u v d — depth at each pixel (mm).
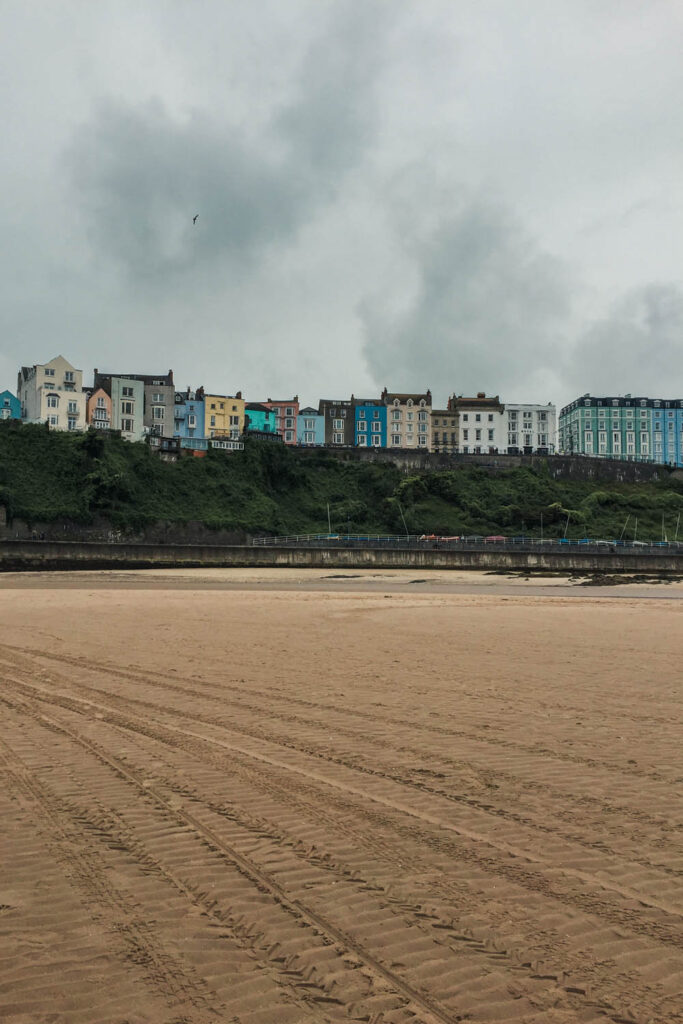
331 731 9500
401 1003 3707
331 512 109438
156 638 19172
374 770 7777
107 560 71000
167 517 94812
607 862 5426
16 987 3828
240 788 7164
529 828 6113
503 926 4480
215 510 101375
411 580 59094
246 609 28844
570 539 107500
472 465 125938
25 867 5324
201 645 17828
